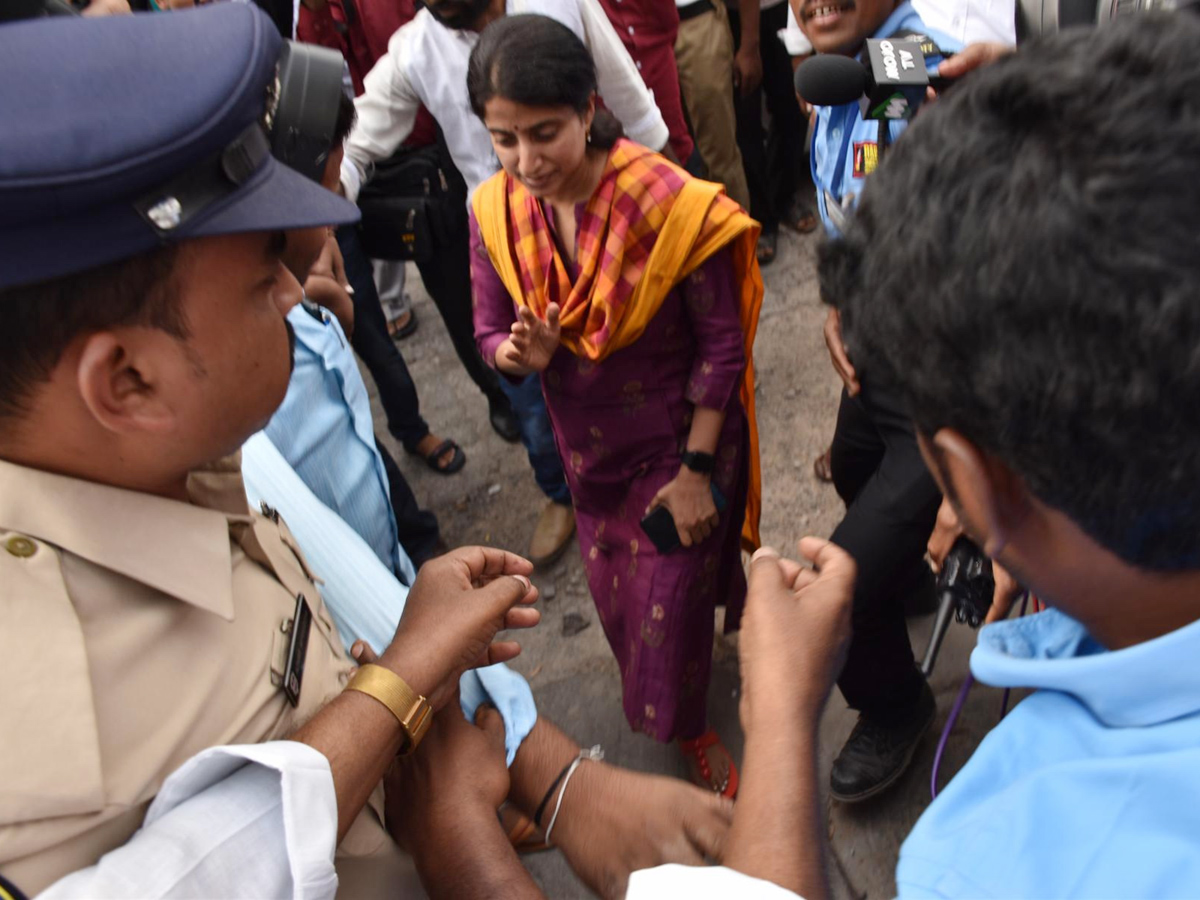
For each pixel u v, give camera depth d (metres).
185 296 0.56
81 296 0.52
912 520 1.47
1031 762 0.51
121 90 0.52
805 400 2.81
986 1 1.53
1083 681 0.48
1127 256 0.36
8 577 0.54
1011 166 0.40
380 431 3.15
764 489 2.58
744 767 0.65
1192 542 0.41
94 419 0.57
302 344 1.22
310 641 0.75
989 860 0.47
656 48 2.55
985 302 0.40
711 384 1.54
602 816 0.87
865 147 1.52
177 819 0.55
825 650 0.71
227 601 0.64
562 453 1.74
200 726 0.61
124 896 0.51
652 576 1.68
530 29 1.31
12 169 0.48
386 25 2.30
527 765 0.90
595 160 1.42
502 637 2.39
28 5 0.74
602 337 1.48
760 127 3.22
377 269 3.37
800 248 3.40
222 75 0.54
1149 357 0.36
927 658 1.32
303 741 0.64
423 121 2.29
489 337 1.75
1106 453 0.39
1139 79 0.38
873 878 1.76
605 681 2.22
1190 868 0.41
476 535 2.69
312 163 0.90
